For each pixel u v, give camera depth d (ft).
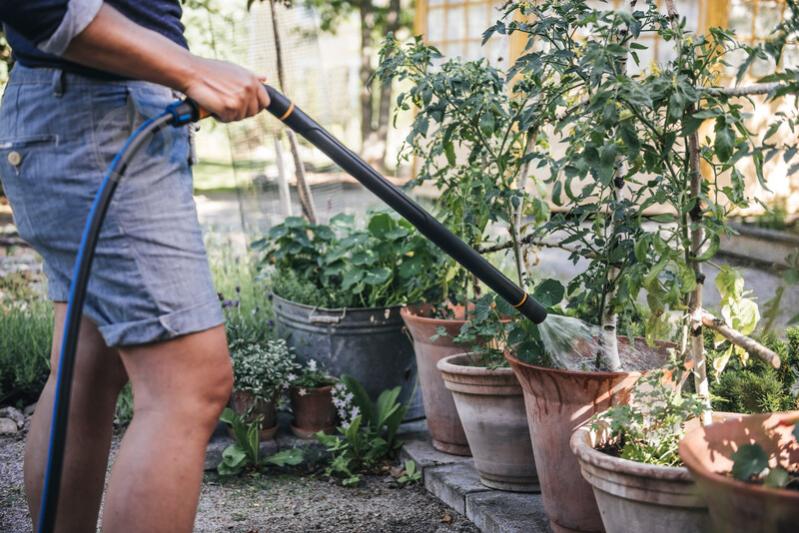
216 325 5.34
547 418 6.92
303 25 12.69
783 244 15.03
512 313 7.88
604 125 5.96
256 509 8.35
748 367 8.44
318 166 12.91
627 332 7.44
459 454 9.18
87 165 5.12
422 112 8.14
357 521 8.04
